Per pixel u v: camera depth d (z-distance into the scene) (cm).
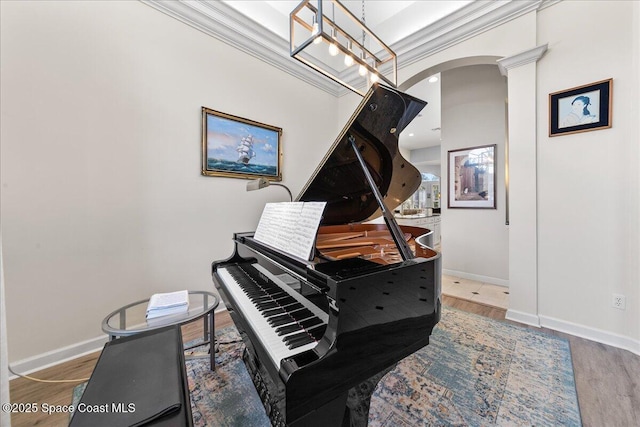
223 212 257
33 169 163
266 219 168
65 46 173
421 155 811
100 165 188
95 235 186
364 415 98
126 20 198
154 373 92
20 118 159
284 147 313
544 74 212
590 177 194
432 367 161
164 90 218
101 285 189
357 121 141
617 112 183
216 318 237
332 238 190
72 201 177
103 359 99
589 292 197
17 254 160
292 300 112
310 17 301
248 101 276
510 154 229
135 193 204
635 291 178
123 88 197
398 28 301
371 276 89
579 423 119
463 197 362
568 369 158
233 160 263
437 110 500
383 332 92
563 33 203
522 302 226
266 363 83
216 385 147
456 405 131
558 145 207
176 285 227
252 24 264
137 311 206
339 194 191
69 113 175
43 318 168
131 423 72
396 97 132
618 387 142
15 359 159
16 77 157
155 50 212
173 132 223
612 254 187
